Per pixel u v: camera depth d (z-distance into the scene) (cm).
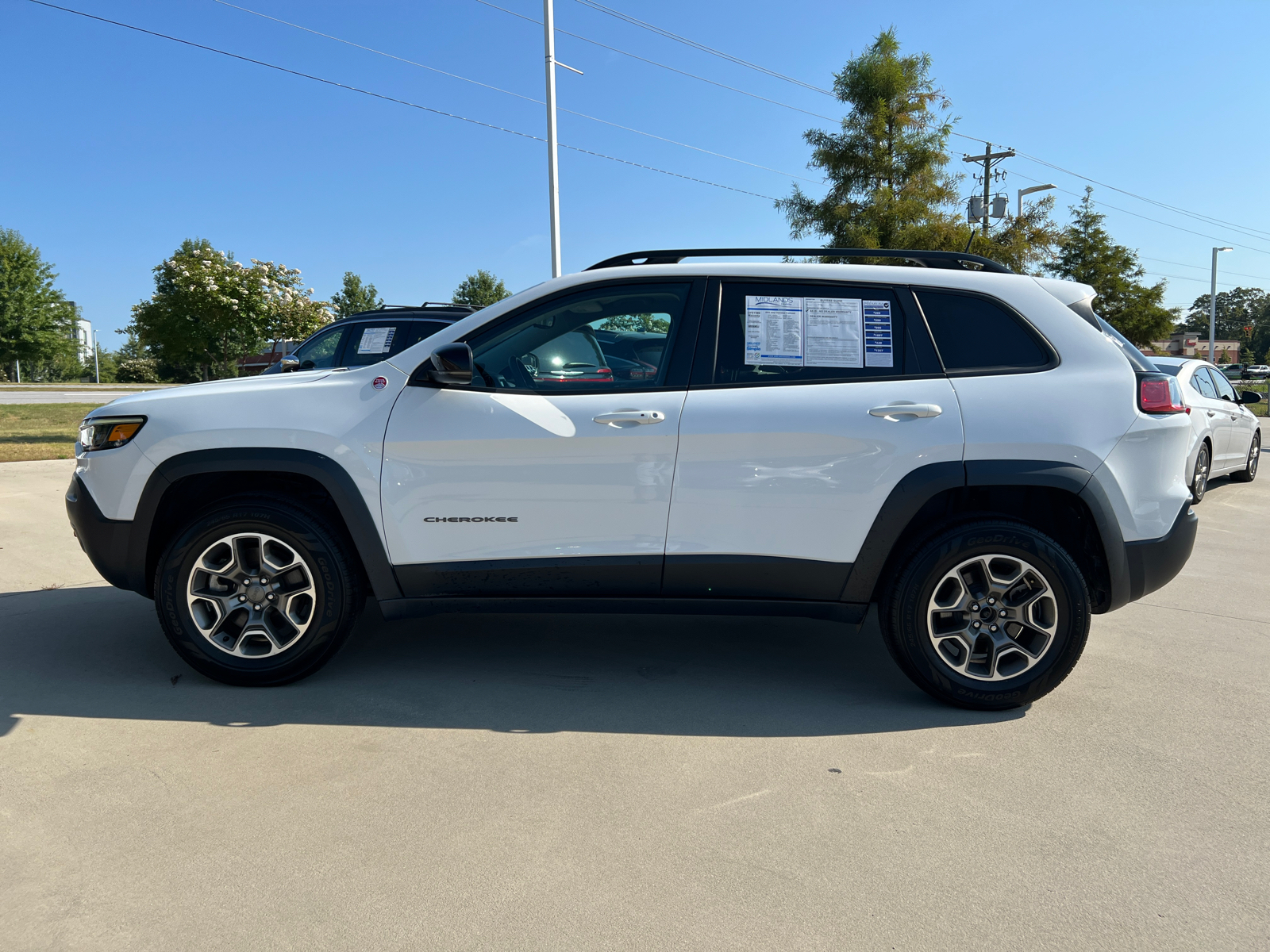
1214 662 393
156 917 194
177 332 1414
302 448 326
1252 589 542
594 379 333
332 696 331
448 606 336
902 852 227
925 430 316
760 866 219
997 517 320
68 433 1413
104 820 235
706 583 328
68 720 303
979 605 320
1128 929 196
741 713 322
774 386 326
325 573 328
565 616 450
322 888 206
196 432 326
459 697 333
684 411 322
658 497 323
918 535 324
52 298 5141
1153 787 267
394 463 326
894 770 276
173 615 329
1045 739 302
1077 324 330
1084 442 314
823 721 316
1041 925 197
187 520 337
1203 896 210
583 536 326
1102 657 399
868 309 334
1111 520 317
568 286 341
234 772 266
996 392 320
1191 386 853
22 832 229
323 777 264
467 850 224
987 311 332
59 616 430
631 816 243
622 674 363
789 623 446
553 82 1491
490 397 329
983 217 2361
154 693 330
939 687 323
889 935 192
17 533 630
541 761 278
